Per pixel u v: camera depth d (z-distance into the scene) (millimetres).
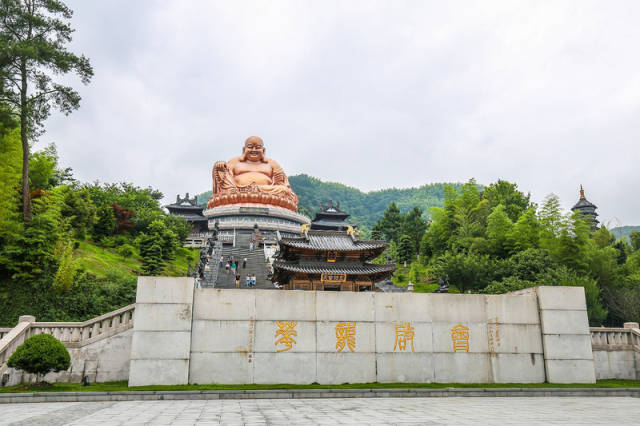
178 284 22438
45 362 19938
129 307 24625
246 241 74688
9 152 38875
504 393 21156
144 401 18547
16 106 38469
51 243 38125
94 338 23703
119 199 72938
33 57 35594
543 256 52062
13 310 33250
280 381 22234
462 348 23906
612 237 80688
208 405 17188
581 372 24156
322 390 20344
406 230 96125
